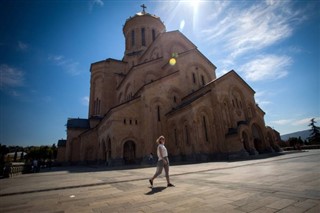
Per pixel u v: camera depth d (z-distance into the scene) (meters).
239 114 26.95
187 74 30.17
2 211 4.47
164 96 26.64
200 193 5.07
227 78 27.09
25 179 12.57
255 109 29.66
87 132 35.06
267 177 6.73
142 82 30.81
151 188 6.35
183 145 23.02
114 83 43.72
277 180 6.02
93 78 45.34
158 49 34.81
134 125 24.80
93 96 44.81
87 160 34.09
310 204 3.54
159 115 25.69
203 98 23.72
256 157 19.50
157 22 44.06
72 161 38.81
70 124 41.88
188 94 28.81
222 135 22.89
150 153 22.80
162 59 32.88
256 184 5.66
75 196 5.80
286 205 3.59
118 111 24.23
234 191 5.00
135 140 24.33
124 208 4.18
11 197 6.12
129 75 33.00
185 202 4.30
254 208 3.56
